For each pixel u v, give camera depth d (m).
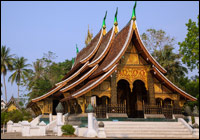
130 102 23.45
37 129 17.72
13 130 25.77
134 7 20.30
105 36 25.50
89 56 24.86
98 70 21.22
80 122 17.92
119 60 20.31
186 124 17.42
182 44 25.00
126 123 16.81
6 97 50.91
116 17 24.09
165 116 19.64
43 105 25.48
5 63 47.62
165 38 42.69
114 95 19.14
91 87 18.25
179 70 40.12
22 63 51.41
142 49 20.05
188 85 33.81
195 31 24.47
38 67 55.81
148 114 18.98
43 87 48.09
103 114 18.33
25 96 54.31
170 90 20.95
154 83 20.80
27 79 54.16
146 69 20.72
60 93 23.05
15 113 35.84
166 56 41.06
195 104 32.06
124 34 21.14
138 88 22.61
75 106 20.19
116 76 19.78
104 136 14.18
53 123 21.03
